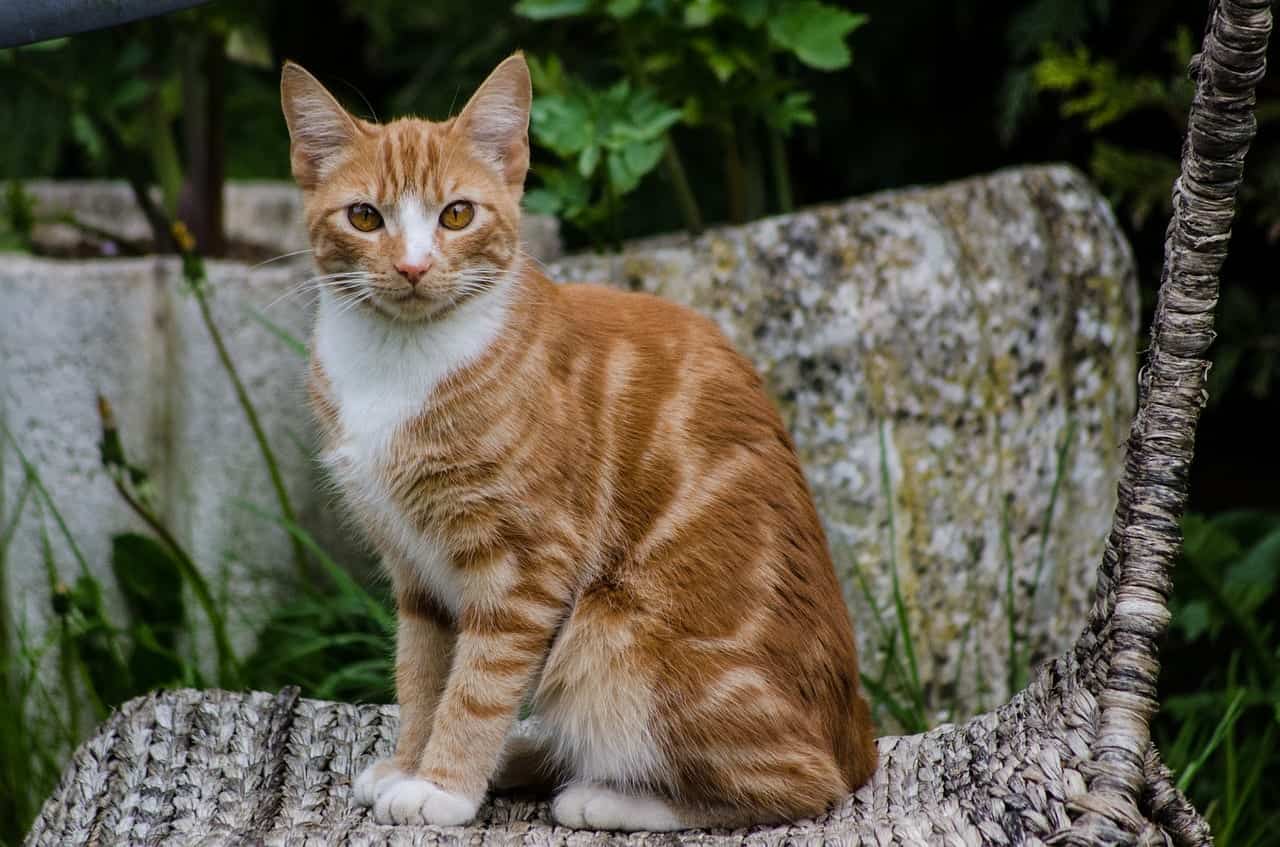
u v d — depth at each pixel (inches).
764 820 98.1
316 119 104.2
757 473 104.2
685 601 99.6
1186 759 153.5
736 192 167.6
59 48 179.5
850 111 207.3
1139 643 86.6
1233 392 210.5
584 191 152.6
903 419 143.2
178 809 98.6
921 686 145.8
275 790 100.7
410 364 100.2
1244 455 220.5
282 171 241.1
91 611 150.9
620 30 157.2
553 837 93.0
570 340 102.9
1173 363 89.2
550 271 143.1
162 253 186.5
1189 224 88.1
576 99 149.3
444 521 100.4
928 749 103.3
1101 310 155.9
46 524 163.9
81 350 160.6
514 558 99.7
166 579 157.4
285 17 247.0
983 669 149.9
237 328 159.9
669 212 201.3
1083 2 182.7
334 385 103.5
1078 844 81.0
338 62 251.8
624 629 99.5
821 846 88.4
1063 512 154.9
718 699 97.7
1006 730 95.8
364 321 101.9
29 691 158.2
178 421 163.2
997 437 148.2
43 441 162.9
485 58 211.0
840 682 103.1
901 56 205.6
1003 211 151.3
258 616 163.2
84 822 97.8
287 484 162.4
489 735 98.7
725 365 107.2
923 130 210.1
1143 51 203.0
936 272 144.4
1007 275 148.8
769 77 158.4
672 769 98.9
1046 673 95.2
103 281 160.1
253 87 227.0
